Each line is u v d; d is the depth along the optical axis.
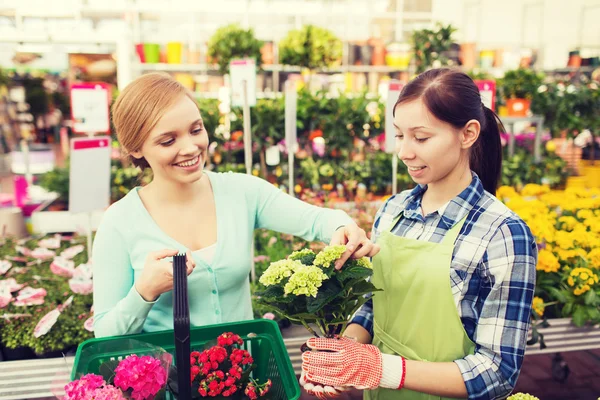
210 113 4.66
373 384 1.12
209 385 1.24
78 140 2.69
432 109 1.14
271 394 1.33
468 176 1.28
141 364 1.16
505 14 9.29
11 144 7.00
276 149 4.71
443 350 1.22
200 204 1.50
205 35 7.66
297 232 1.59
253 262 2.80
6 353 2.32
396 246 1.30
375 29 8.17
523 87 5.46
